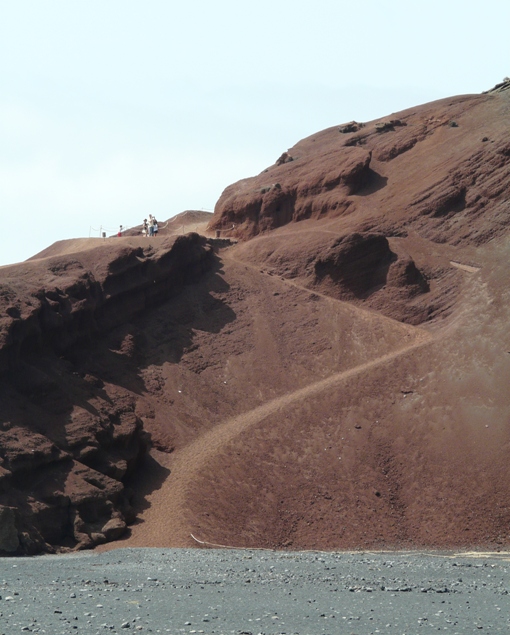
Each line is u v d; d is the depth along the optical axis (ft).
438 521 144.77
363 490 151.43
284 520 142.31
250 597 73.46
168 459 158.40
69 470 136.26
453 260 223.51
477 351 179.42
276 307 215.10
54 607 65.87
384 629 61.21
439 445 159.22
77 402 152.87
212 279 221.66
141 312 198.39
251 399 184.24
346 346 200.23
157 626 59.62
